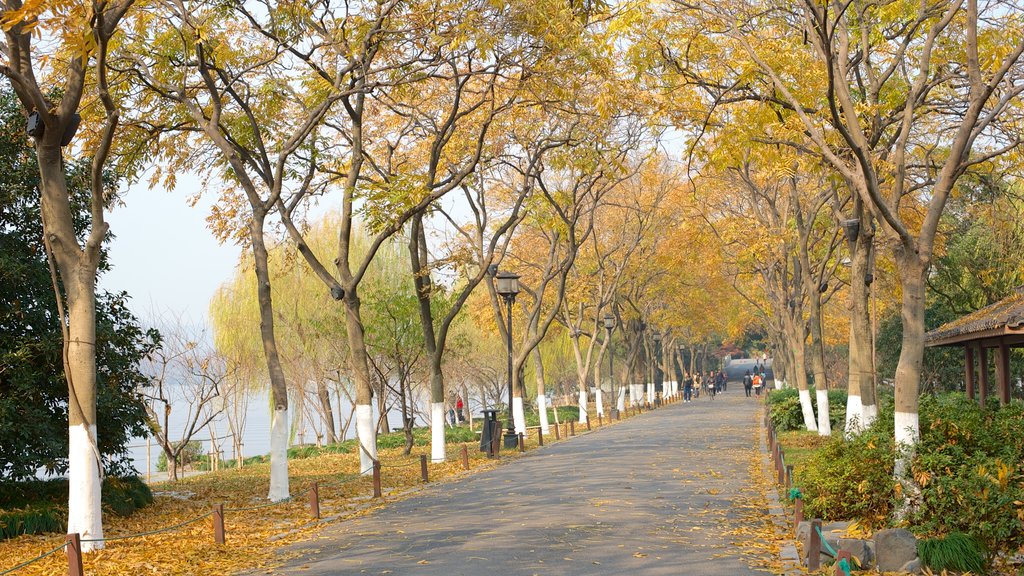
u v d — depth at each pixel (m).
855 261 20.73
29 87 13.54
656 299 58.25
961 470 11.30
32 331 18.02
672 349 81.69
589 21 20.98
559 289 35.47
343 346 39.28
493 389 65.81
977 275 31.48
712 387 76.62
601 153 28.38
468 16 19.23
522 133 29.50
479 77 27.30
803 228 30.56
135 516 18.27
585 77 23.19
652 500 16.98
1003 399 24.55
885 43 19.14
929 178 19.77
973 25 13.05
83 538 13.94
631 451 28.58
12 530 15.30
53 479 19.03
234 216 25.80
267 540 14.40
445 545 12.77
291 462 34.66
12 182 17.88
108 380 19.00
